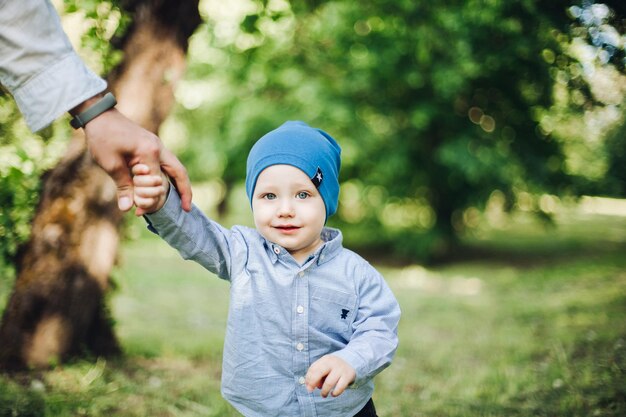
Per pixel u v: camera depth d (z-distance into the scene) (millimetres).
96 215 3395
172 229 1649
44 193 3330
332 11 7125
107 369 3395
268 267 1867
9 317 3254
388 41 7867
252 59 6852
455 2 4793
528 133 8891
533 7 3350
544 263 9133
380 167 9047
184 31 3502
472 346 4461
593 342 4012
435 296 6910
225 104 9805
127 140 1235
